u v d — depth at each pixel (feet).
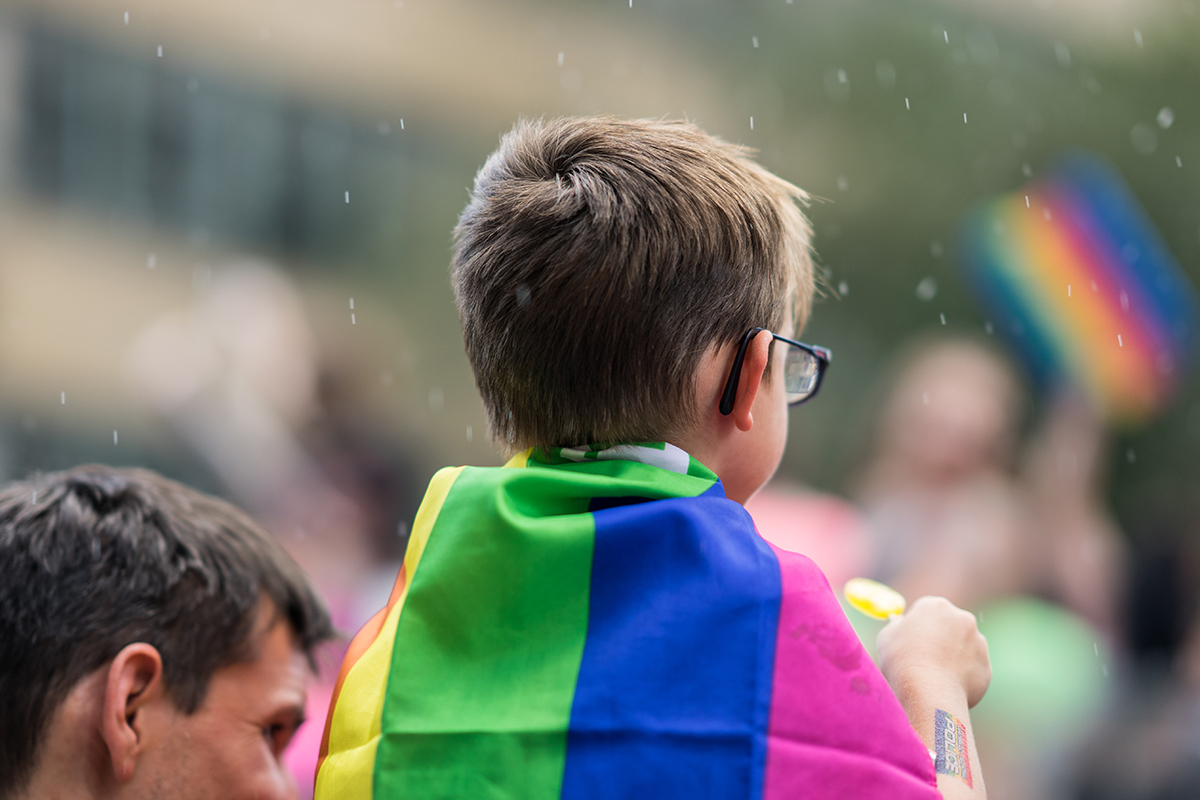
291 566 7.34
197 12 50.11
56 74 47.26
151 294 48.39
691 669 5.21
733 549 5.44
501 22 57.11
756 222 6.09
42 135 47.03
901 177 51.29
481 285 6.05
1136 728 12.81
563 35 58.13
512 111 57.72
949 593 14.82
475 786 5.16
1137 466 40.22
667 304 5.75
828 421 43.75
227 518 7.20
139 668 6.40
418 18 55.21
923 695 5.91
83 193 47.78
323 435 18.71
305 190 52.80
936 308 48.57
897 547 15.42
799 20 56.90
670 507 5.51
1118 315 23.45
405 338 51.37
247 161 51.42
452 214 54.65
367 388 20.59
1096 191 24.97
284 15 51.96
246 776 6.70
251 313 20.31
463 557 5.58
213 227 50.52
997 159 51.65
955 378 16.38
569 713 5.20
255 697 6.82
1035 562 15.89
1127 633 15.06
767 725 5.08
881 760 5.13
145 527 6.75
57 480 7.02
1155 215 49.14
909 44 53.98
